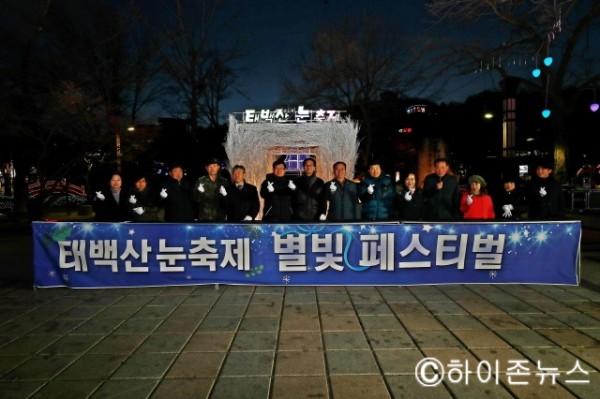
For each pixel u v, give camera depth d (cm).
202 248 546
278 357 353
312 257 547
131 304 495
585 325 421
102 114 1336
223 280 548
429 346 373
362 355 356
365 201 644
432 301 498
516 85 1855
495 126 3275
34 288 551
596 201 1656
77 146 1465
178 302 501
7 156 1577
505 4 1195
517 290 542
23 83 1217
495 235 545
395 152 3139
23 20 1178
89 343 385
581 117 2653
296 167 1241
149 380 317
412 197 656
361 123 2505
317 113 1214
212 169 639
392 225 543
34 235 552
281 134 1179
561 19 1125
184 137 2720
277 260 548
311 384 309
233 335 400
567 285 558
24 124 1269
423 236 545
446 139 3338
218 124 2280
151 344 381
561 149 1517
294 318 444
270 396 294
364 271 548
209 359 350
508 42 1365
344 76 2175
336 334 400
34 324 434
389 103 2406
